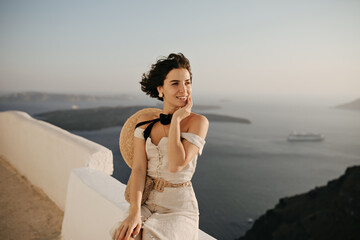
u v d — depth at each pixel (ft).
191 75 3.99
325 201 190.70
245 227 215.10
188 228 3.42
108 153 6.96
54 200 8.98
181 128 3.76
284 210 207.82
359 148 522.47
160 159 3.72
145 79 4.18
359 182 181.78
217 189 292.61
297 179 333.01
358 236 141.28
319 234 159.12
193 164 3.83
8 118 12.55
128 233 3.15
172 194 3.65
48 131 9.29
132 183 3.71
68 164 7.95
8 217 8.01
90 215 5.37
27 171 10.80
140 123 4.03
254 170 368.07
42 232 7.30
